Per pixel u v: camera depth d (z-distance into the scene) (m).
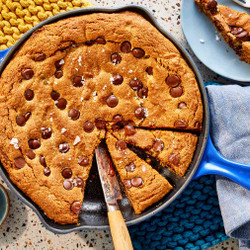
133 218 0.64
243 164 0.63
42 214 0.64
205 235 0.70
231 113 0.67
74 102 0.64
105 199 0.64
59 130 0.64
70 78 0.64
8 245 0.73
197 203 0.69
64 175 0.64
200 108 0.64
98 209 0.68
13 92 0.63
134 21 0.64
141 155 0.68
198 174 0.64
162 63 0.64
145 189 0.64
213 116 0.68
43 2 0.69
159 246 0.70
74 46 0.64
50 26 0.63
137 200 0.64
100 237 0.73
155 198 0.64
